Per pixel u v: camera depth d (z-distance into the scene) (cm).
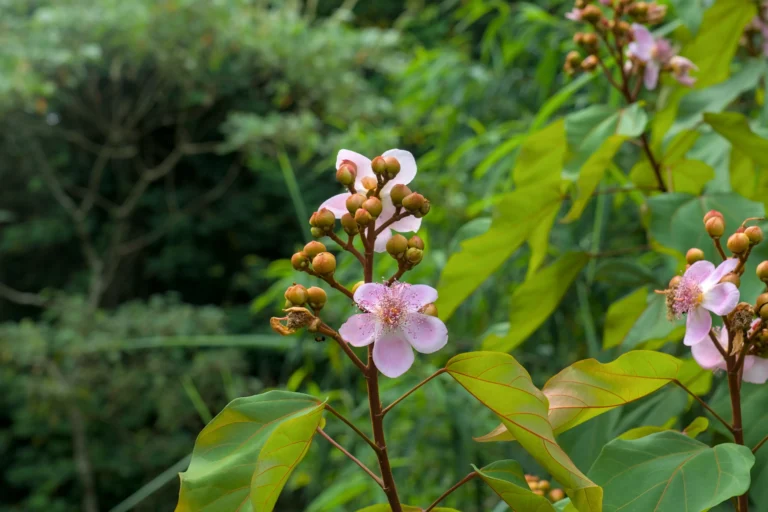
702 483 56
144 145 466
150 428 381
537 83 186
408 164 61
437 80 196
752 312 60
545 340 154
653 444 59
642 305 84
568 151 83
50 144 439
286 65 365
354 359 58
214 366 336
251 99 432
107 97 435
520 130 175
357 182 61
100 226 481
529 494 55
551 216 85
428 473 158
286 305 59
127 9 358
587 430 79
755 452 66
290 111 444
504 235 84
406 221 61
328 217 59
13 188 451
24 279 472
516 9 239
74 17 360
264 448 54
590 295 142
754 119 124
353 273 153
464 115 203
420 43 366
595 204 138
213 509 55
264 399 58
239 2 375
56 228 439
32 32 363
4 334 349
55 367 348
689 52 93
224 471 55
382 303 58
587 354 146
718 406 70
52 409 347
